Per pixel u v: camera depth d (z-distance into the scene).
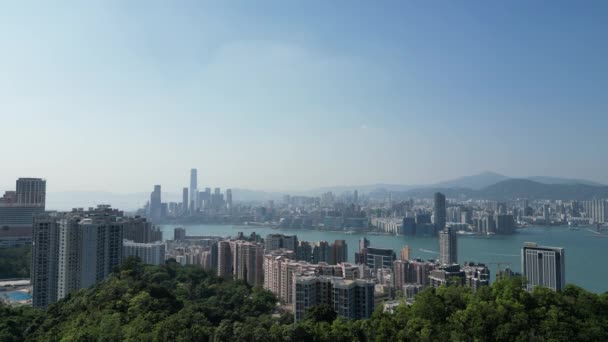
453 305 176.25
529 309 158.75
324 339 175.38
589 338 144.88
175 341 176.38
